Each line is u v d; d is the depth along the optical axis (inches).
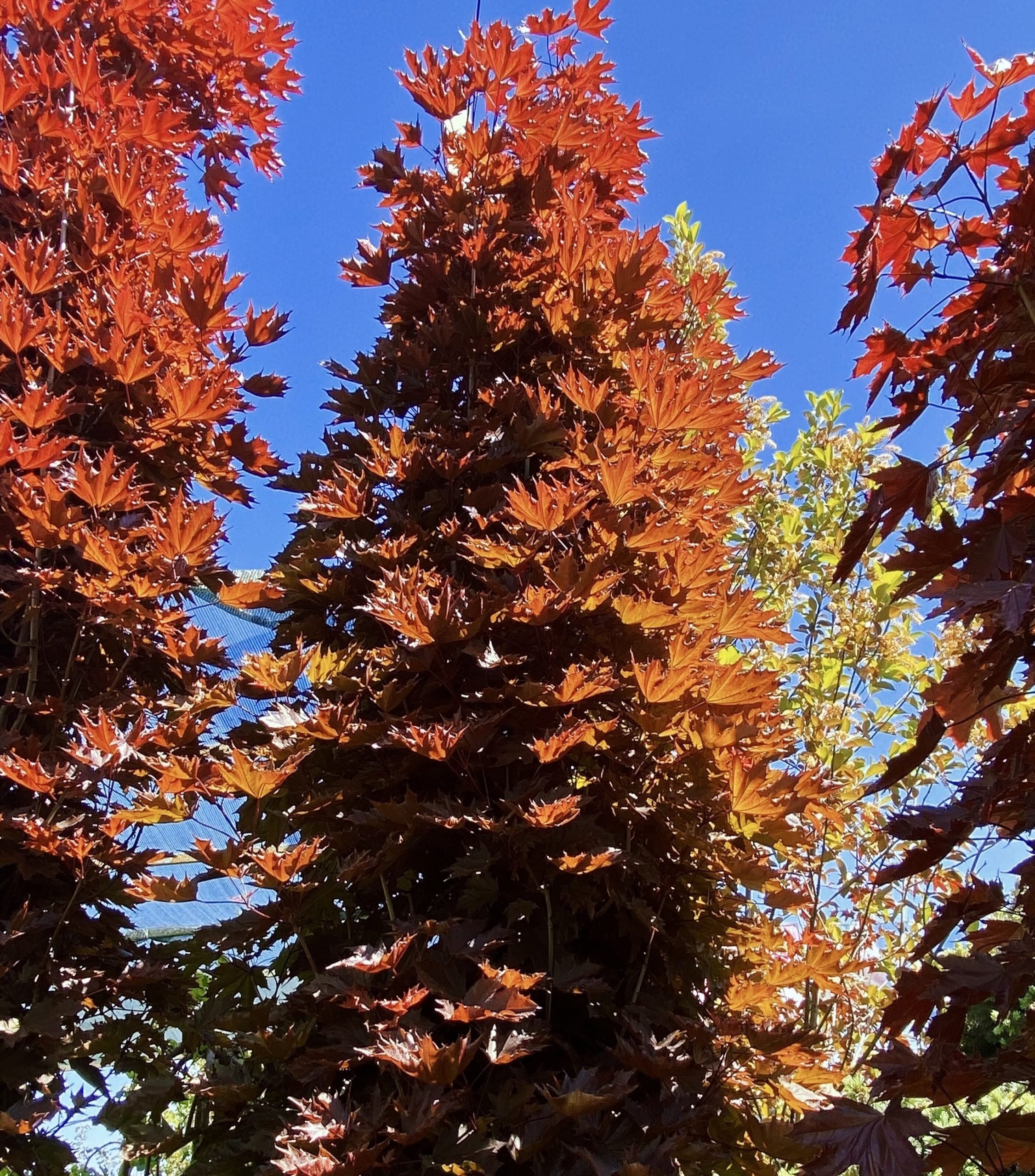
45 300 112.0
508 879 84.3
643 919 79.0
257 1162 77.7
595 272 104.4
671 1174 67.9
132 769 97.4
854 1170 112.3
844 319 62.6
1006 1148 51.3
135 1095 81.7
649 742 87.4
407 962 78.1
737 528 140.5
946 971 50.0
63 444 98.5
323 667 88.0
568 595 83.4
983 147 61.0
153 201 128.3
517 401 102.9
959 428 61.1
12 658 109.4
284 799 96.0
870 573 155.0
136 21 137.2
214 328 116.6
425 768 89.5
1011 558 53.5
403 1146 70.5
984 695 55.9
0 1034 84.5
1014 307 58.7
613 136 120.3
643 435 98.6
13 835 92.3
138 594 99.0
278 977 94.9
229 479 123.5
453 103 114.4
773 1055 77.2
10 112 119.5
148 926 149.2
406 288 113.7
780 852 98.5
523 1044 71.6
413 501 104.1
